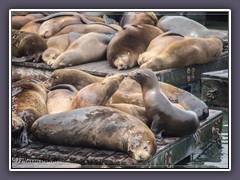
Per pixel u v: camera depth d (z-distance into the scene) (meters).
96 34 55.50
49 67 53.34
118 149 36.97
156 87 39.19
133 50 53.59
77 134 37.50
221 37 60.19
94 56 54.53
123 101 40.91
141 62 52.84
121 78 39.66
